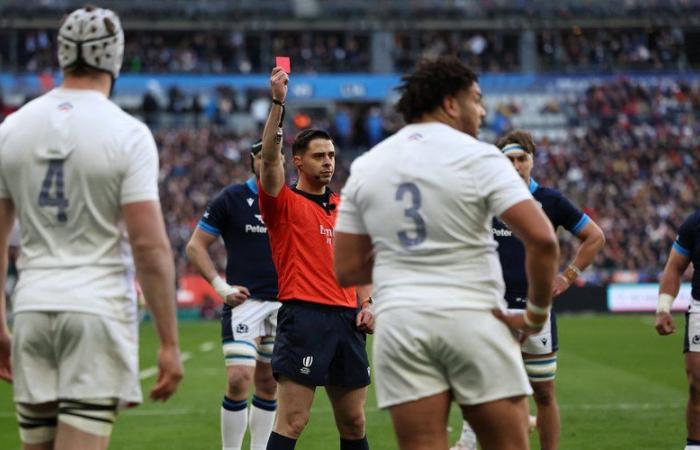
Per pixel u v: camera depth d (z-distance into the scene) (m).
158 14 171.38
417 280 16.77
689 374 28.05
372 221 17.28
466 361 16.58
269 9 173.00
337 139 143.38
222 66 164.88
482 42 168.12
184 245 114.31
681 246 28.70
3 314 17.33
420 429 16.88
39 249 16.39
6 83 150.62
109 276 16.23
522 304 28.02
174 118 145.75
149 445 34.66
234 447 29.23
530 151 28.12
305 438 35.62
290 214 25.45
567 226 28.47
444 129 17.28
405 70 164.50
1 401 45.88
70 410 15.97
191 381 53.09
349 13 173.12
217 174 131.88
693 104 155.00
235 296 28.78
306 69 164.00
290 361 24.95
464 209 16.67
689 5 171.88
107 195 16.16
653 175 136.12
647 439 35.38
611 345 72.81
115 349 16.11
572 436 36.00
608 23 171.25
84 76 16.86
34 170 16.30
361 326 25.11
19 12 166.25
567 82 157.12
